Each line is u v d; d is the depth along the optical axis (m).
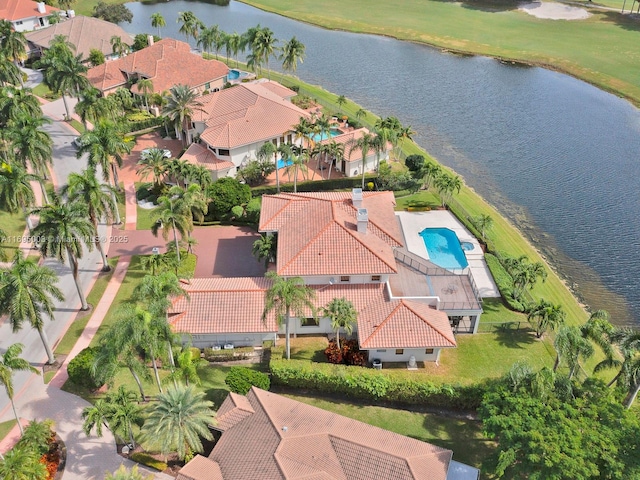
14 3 140.62
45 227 52.69
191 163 81.19
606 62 135.12
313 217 60.94
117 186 80.50
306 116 91.31
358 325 53.47
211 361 53.50
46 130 95.62
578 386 44.31
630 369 43.22
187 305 54.19
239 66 135.25
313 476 38.72
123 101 101.62
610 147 99.06
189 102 87.69
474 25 164.50
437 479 39.03
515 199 84.44
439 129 105.44
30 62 124.69
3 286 46.28
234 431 43.00
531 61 139.25
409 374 49.34
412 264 61.66
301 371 49.59
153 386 49.94
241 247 69.81
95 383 46.97
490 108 114.56
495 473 38.56
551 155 96.50
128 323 42.06
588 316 62.69
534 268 60.03
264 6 185.38
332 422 43.44
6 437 45.09
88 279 63.28
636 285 67.88
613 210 81.69
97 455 43.88
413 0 190.00
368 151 84.88
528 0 187.00
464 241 70.88
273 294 48.41
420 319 52.47
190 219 61.88
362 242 57.09
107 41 125.69
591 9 177.00
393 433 43.28
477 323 56.94
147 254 67.50
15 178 62.75
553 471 37.12
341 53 145.50
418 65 137.62
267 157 85.38
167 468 42.97
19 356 52.91
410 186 81.38
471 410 49.28
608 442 38.72
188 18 138.00
